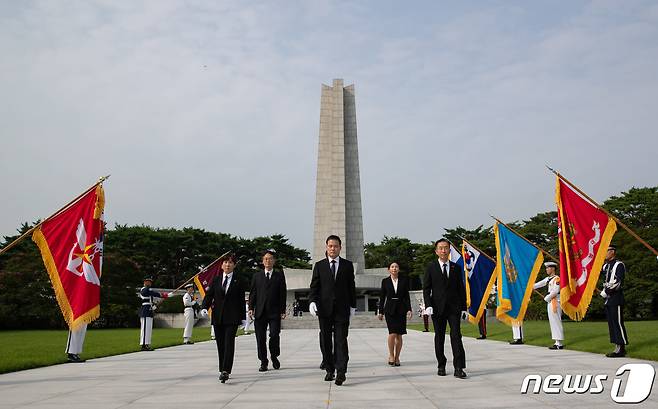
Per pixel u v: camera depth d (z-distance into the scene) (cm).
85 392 862
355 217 5256
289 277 5462
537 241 6041
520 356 1377
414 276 7231
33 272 4594
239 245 7425
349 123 5412
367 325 4391
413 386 881
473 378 969
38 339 2655
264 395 811
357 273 5144
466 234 6962
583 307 1342
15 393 857
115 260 4934
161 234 6850
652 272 4250
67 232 1359
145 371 1176
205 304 1002
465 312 1009
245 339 2544
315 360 1392
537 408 682
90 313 1348
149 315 1897
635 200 5044
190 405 732
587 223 1371
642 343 1463
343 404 725
